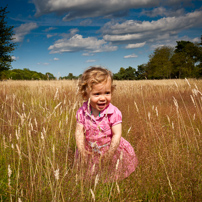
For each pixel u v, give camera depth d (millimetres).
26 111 4098
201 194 1799
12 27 27797
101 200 1784
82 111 2410
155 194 1907
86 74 2225
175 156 2270
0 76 30312
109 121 2314
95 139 2344
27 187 1789
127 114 4406
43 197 1769
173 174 1999
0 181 2072
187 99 7348
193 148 2697
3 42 26703
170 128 3328
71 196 1758
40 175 1931
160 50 69812
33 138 2758
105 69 2303
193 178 1943
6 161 2377
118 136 2283
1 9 26734
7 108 4105
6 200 1843
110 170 2121
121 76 89188
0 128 3176
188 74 59844
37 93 6273
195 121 4109
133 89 9820
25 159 2393
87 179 1977
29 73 40625
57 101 5336
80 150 2238
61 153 2326
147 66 80438
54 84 9008
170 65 65312
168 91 9523
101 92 2152
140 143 2617
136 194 1868
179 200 1819
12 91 7020
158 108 4984
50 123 3035
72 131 3277
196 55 59312
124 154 2295
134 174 2125
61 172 1959
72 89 7555
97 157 2252
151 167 2127
